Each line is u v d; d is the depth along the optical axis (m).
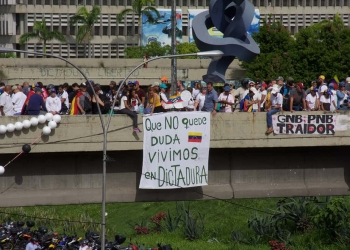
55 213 55.41
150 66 70.38
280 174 35.75
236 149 35.16
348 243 45.84
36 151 32.44
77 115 32.72
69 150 32.75
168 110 34.44
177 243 49.28
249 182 35.44
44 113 32.88
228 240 50.16
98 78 66.50
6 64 67.56
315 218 47.16
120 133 33.09
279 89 36.12
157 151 33.44
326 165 36.16
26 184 33.25
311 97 35.44
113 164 33.97
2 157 32.78
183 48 83.12
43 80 65.44
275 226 48.97
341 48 67.25
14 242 41.09
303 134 34.78
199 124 33.81
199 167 33.97
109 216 56.25
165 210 56.22
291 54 67.88
